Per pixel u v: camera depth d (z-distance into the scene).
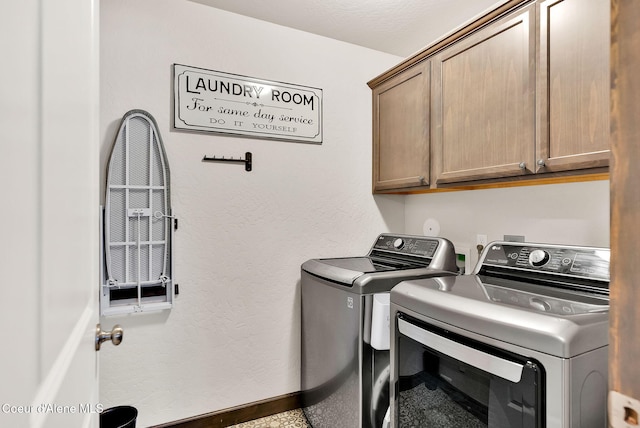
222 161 1.98
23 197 0.38
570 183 1.59
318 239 2.27
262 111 2.08
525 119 1.38
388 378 1.59
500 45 1.49
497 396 0.92
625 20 0.27
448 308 1.07
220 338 1.97
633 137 0.26
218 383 1.96
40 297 0.43
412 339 1.21
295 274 2.19
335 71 2.32
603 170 1.17
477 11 1.95
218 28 1.96
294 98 2.18
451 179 1.75
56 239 0.50
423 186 1.96
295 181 2.20
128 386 1.75
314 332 1.92
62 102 0.53
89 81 0.76
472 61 1.62
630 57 0.27
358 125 2.40
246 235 2.05
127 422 1.55
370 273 1.59
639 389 0.26
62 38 0.54
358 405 1.53
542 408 0.82
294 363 2.17
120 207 1.70
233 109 2.00
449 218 2.24
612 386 0.27
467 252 2.11
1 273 0.33
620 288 0.27
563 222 1.62
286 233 2.16
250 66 2.05
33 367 0.40
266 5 1.93
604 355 0.85
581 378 0.81
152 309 1.75
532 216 1.75
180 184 1.88
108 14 1.71
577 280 1.21
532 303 1.00
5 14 0.34
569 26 1.23
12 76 0.36
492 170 1.52
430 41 2.33
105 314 1.65
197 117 1.91
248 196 2.06
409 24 2.12
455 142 1.73
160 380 1.82
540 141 1.33
